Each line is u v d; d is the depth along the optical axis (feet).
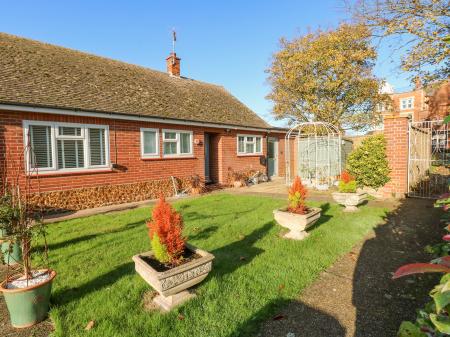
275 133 59.36
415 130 33.32
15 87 25.61
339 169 43.32
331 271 12.89
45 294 9.81
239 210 26.30
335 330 8.72
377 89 63.05
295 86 69.10
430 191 31.94
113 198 31.30
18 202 10.88
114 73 39.91
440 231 18.10
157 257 10.73
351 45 59.57
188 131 39.86
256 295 10.71
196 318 9.41
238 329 8.82
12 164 24.07
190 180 39.78
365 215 22.88
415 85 35.73
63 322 9.43
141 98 37.27
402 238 17.15
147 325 9.09
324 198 31.86
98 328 9.02
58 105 26.13
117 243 17.34
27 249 10.23
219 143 45.96
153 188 35.42
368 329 8.73
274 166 60.23
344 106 67.67
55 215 25.80
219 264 13.75
